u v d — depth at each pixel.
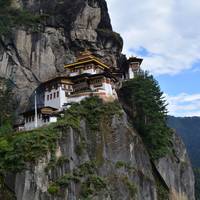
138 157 83.25
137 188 78.38
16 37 102.94
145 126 93.50
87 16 115.31
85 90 88.69
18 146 68.44
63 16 111.88
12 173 66.44
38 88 98.12
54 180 67.38
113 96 88.81
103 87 88.31
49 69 104.38
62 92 90.69
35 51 103.94
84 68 101.88
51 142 70.56
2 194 65.75
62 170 69.00
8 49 101.88
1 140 72.12
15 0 113.81
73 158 72.44
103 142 78.25
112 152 78.50
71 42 111.88
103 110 82.25
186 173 102.38
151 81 99.94
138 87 98.12
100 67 103.31
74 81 93.44
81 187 69.62
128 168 78.88
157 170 91.88
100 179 71.88
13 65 101.25
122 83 108.44
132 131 85.50
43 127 76.44
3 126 83.69
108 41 119.69
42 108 84.75
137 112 96.25
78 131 75.75
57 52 107.75
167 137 98.69
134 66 117.56
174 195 94.81
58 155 70.25
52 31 108.44
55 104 90.81
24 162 66.62
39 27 106.88
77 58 106.88
